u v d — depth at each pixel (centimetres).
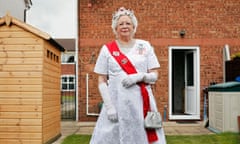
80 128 924
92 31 1060
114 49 298
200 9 1066
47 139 686
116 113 289
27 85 654
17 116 651
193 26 1064
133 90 288
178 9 1064
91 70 1049
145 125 285
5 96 655
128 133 283
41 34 654
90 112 1043
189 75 1126
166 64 1053
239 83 816
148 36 1056
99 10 1062
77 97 1048
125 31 297
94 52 1055
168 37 1059
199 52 1058
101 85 300
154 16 1060
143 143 283
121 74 289
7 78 658
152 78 293
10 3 1634
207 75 1056
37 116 649
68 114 1328
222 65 1059
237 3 1072
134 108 285
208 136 762
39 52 657
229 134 771
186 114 1102
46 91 684
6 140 649
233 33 1067
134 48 300
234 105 812
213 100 885
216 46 1063
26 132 647
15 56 661
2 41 663
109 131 291
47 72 694
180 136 768
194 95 1069
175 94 1262
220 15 1068
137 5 1061
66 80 2967
